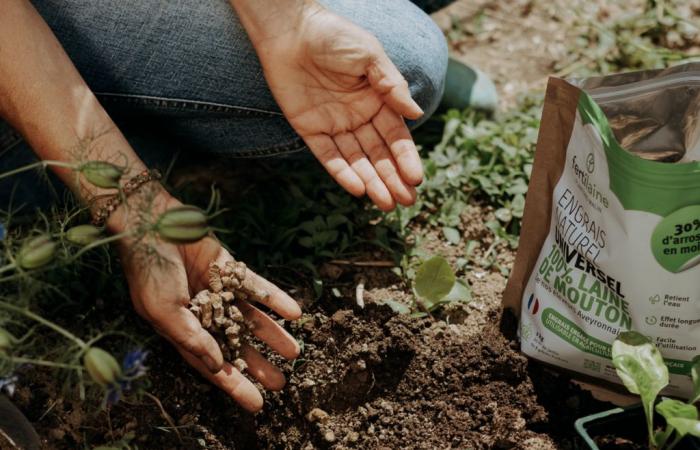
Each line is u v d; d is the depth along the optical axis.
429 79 1.01
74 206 0.85
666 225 0.79
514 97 1.27
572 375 0.90
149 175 0.82
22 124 0.82
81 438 0.85
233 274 0.84
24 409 0.85
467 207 1.08
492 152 1.11
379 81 0.89
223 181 1.09
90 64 0.92
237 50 0.92
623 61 1.31
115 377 0.67
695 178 0.76
